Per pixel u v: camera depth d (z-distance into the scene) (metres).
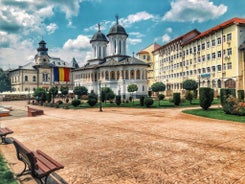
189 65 58.97
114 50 64.94
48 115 23.69
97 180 5.71
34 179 5.89
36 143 10.12
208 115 18.44
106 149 8.68
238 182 5.33
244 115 17.08
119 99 37.25
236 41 42.97
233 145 8.78
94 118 19.61
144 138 10.48
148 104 31.89
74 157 7.76
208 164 6.64
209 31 50.06
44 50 90.62
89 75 66.88
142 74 58.47
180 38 62.59
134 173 6.09
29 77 87.38
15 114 26.12
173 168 6.38
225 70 45.84
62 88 65.62
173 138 10.32
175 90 66.44
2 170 6.41
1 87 96.62
